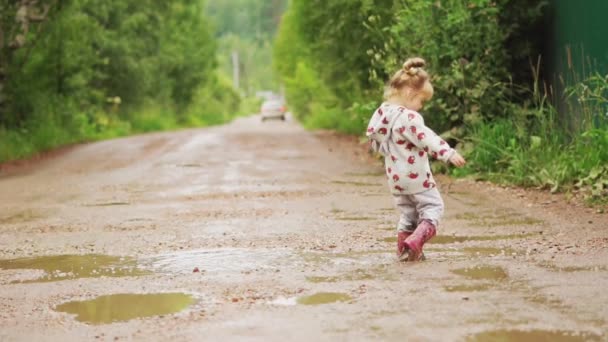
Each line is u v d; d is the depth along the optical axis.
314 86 49.62
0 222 12.88
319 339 5.70
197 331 6.02
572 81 16.92
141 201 15.16
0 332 6.20
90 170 23.17
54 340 5.94
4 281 8.20
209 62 85.69
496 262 8.30
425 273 7.86
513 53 18.81
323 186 16.89
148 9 63.19
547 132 16.48
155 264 8.90
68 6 35.19
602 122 14.61
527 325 5.90
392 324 6.02
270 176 19.36
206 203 14.51
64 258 9.49
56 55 36.88
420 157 8.64
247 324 6.17
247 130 54.00
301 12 36.88
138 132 56.72
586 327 5.82
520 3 18.70
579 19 16.56
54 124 37.03
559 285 7.11
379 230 10.89
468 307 6.45
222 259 9.05
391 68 19.86
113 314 6.65
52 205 15.02
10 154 28.62
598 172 13.30
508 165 16.83
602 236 9.63
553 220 11.21
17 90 33.12
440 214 8.67
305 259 8.88
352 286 7.38
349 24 28.27
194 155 27.67
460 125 18.98
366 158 24.77
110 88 54.62
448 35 18.88
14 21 30.28
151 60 64.19
